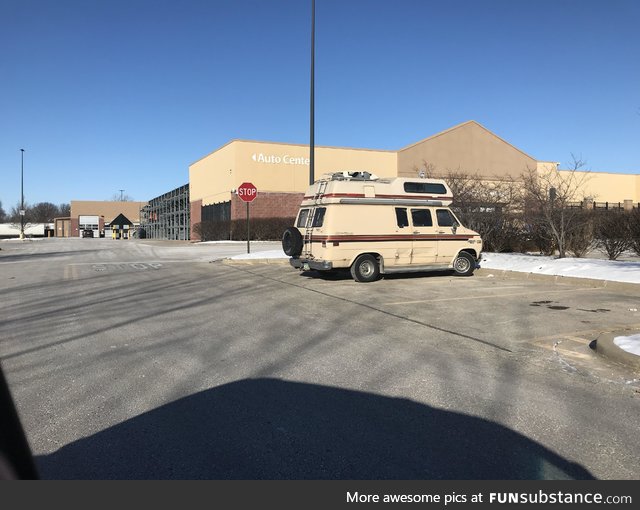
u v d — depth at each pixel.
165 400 4.62
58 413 4.31
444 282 12.98
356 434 3.91
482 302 9.84
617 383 5.02
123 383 5.08
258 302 10.03
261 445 3.73
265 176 37.03
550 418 4.17
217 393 4.80
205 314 8.78
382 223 13.05
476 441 3.78
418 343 6.64
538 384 5.00
